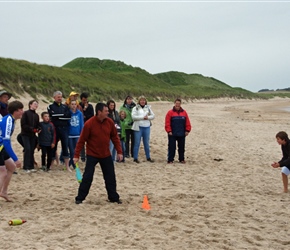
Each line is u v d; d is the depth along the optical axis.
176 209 7.15
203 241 5.56
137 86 74.62
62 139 10.59
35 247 5.20
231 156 13.73
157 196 8.12
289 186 9.18
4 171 7.12
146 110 12.41
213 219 6.57
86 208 7.14
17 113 7.23
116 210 7.07
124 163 12.12
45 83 40.53
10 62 41.72
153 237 5.64
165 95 75.75
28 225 6.12
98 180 9.77
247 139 18.38
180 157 12.44
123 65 101.75
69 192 8.37
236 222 6.45
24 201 7.54
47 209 7.03
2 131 6.98
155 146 15.47
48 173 10.34
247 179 10.03
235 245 5.45
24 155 10.38
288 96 149.62
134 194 8.27
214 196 8.18
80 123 11.03
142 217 6.61
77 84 47.97
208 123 26.83
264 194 8.48
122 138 12.02
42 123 10.48
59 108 10.58
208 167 11.71
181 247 5.32
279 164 8.40
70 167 11.16
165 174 10.60
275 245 5.51
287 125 26.03
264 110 51.50
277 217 6.79
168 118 12.30
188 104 70.50
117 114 11.71
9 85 33.75
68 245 5.30
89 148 7.53
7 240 5.47
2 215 6.65
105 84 60.84
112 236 5.66
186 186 9.16
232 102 94.62
